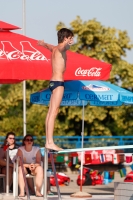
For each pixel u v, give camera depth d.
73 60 13.39
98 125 35.94
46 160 11.78
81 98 15.86
